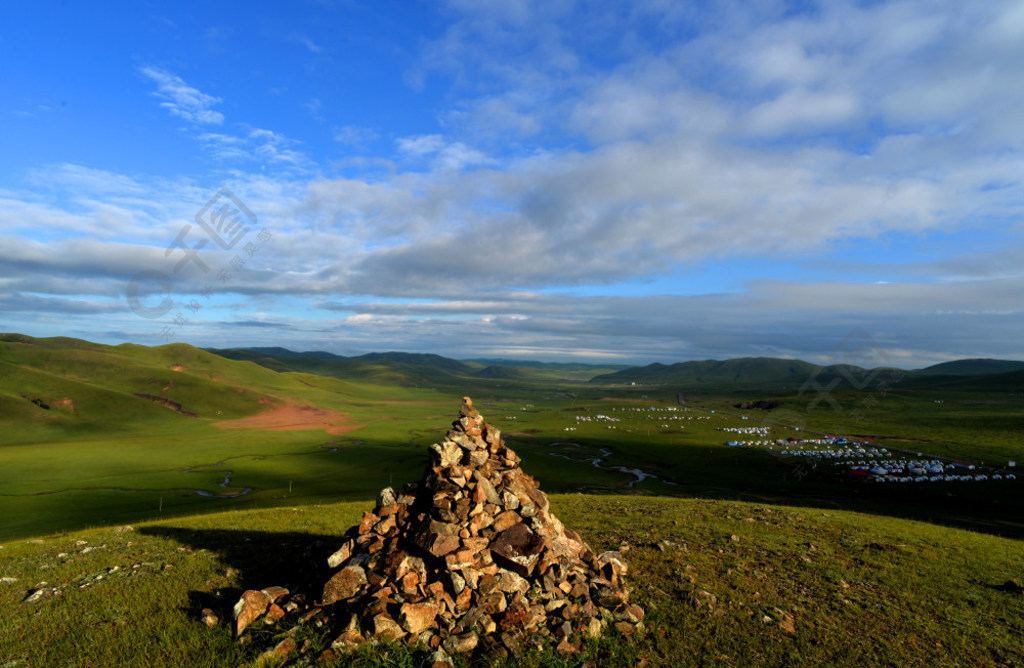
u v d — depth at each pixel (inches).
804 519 1254.3
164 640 523.8
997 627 645.3
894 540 1066.7
